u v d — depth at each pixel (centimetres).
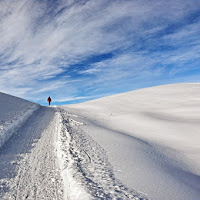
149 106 3300
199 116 2248
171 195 475
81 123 1684
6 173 638
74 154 754
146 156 890
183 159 1033
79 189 462
